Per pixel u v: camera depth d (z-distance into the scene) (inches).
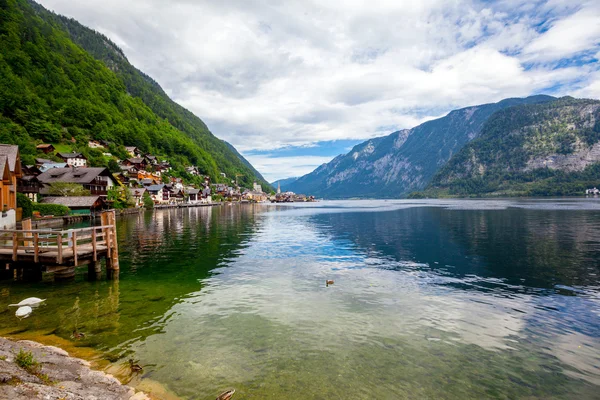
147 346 545.0
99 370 463.5
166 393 413.7
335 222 2962.6
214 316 681.6
